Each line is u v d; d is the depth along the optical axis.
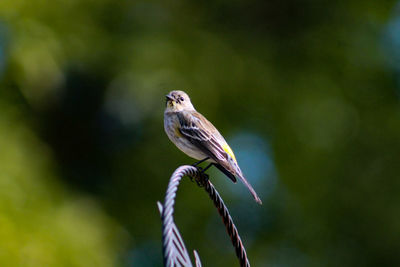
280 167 14.16
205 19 15.02
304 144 14.15
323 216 14.30
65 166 14.80
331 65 14.88
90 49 13.95
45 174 12.90
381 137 14.61
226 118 13.94
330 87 14.56
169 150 13.84
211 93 13.74
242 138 14.00
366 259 14.42
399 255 14.42
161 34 14.18
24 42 13.16
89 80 14.19
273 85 14.39
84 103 14.45
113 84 13.53
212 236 14.09
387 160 14.55
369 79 14.88
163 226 4.60
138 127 13.85
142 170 14.29
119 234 13.40
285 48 15.10
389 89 14.96
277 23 15.36
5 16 13.31
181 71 13.59
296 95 14.37
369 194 14.40
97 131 14.73
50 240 11.57
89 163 14.86
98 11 14.50
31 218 11.65
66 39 13.85
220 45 14.56
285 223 14.20
